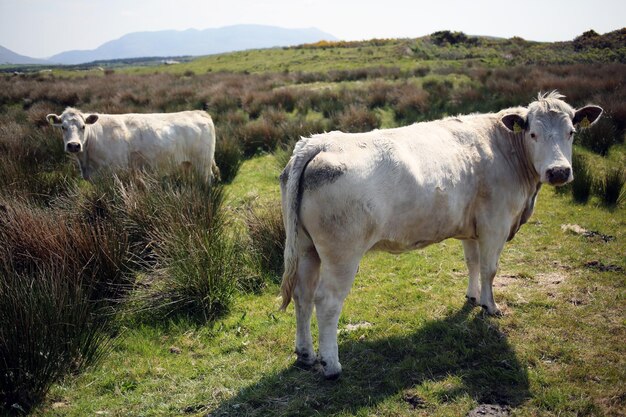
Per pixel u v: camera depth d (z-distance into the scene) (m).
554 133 4.06
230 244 5.41
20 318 3.62
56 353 3.69
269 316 4.75
